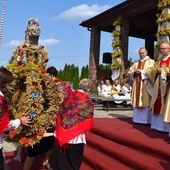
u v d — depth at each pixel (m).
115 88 14.91
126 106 13.52
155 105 6.37
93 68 19.28
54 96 4.53
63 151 3.73
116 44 16.42
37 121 4.19
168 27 11.87
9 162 5.73
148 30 19.92
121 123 7.48
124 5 15.39
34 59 4.66
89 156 5.30
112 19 17.31
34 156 4.54
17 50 4.56
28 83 4.22
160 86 6.26
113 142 5.74
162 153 4.49
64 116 3.76
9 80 3.20
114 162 4.93
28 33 5.02
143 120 7.26
